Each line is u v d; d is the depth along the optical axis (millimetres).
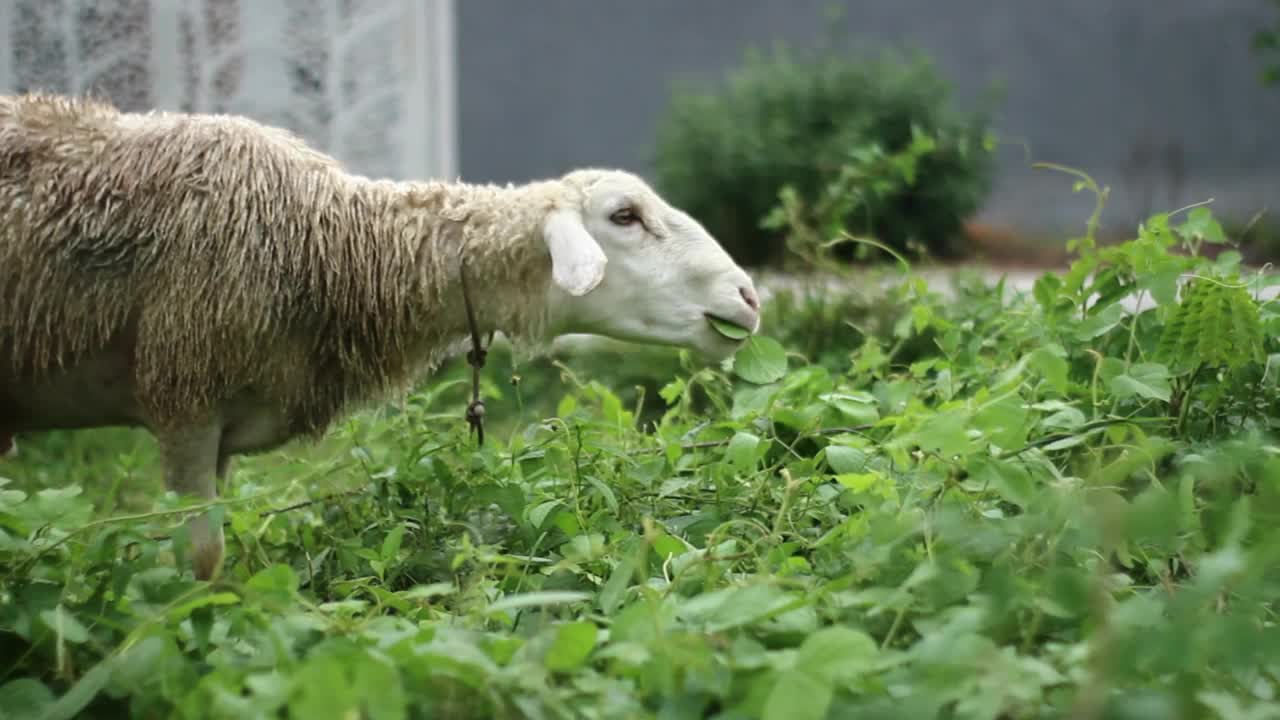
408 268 4645
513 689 2887
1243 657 2834
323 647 2990
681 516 4469
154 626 3193
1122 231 19719
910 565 3387
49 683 3467
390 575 4320
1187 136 23094
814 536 4125
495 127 23609
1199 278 4430
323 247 4500
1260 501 3365
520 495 4383
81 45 10148
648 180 16797
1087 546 3402
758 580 3271
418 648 2947
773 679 2875
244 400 4562
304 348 4566
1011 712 2828
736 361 4828
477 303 4746
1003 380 4086
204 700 2900
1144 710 2783
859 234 12484
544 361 8539
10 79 10102
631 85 23688
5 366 4480
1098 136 23406
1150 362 4578
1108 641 2764
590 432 4891
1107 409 4641
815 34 23656
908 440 3621
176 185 4352
